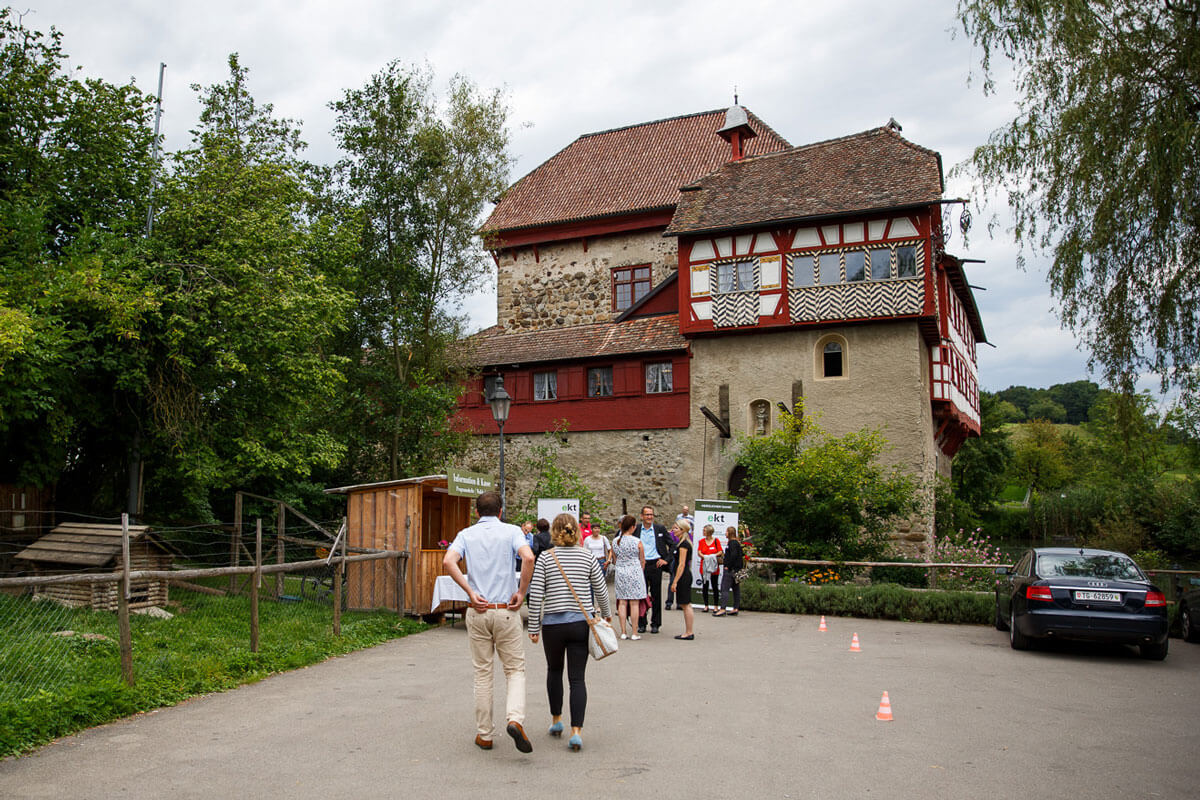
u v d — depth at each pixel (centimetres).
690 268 2750
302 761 613
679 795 545
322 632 1153
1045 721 764
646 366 2880
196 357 1586
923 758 636
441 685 892
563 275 3444
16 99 1526
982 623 1509
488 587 652
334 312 1789
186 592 1447
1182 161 1298
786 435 2125
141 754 629
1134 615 1109
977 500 4384
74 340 1352
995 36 1461
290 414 1755
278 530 1711
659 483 2802
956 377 2969
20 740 641
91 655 894
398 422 2259
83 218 1563
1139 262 1408
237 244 1588
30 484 1545
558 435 2955
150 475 1769
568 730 710
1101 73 1372
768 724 738
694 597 1856
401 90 2305
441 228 2394
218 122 2088
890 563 1778
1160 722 767
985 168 1500
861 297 2488
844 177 2645
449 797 538
